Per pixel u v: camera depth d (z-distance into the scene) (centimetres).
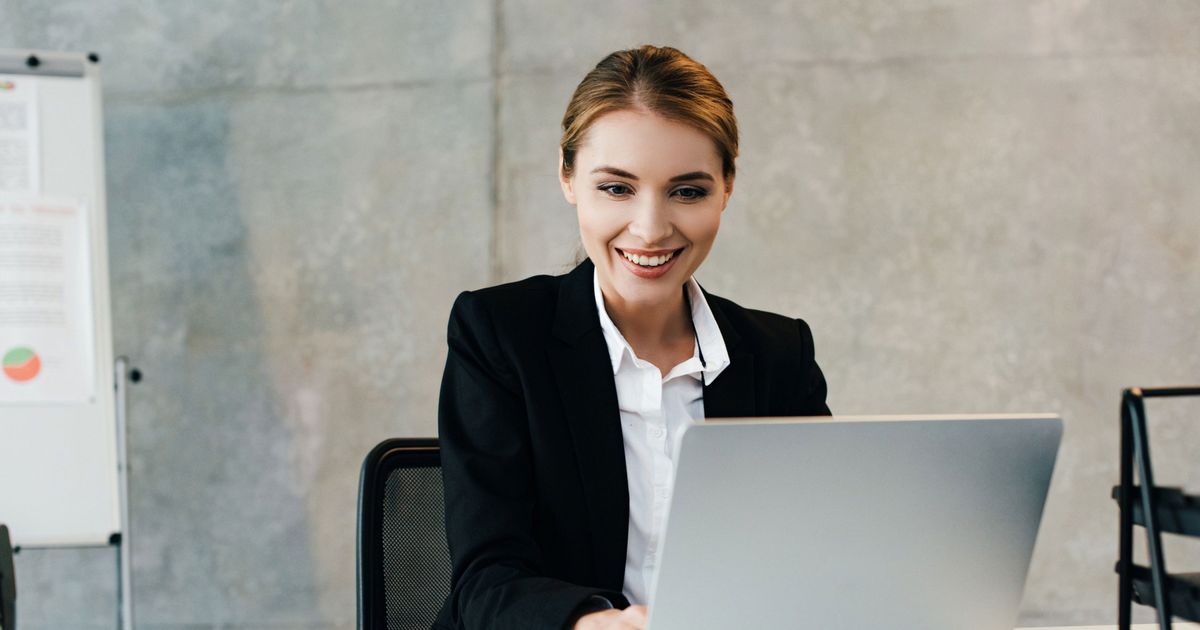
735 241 321
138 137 332
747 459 81
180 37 332
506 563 114
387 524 146
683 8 323
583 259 150
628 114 114
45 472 286
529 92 326
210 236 330
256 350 329
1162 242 313
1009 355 316
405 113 328
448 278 326
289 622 328
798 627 88
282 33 330
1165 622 108
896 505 86
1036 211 316
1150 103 314
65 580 330
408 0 329
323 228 329
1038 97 316
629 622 92
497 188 327
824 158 320
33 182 290
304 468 328
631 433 130
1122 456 115
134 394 330
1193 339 312
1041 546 315
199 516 329
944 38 318
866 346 318
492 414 126
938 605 91
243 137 330
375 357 328
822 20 321
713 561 83
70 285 291
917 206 318
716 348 133
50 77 294
